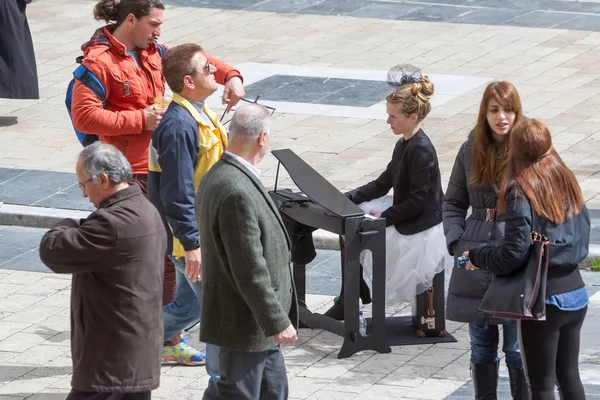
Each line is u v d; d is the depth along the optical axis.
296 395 22.12
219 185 17.75
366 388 22.45
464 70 47.06
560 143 37.94
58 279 29.00
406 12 56.94
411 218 24.19
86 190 17.94
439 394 22.12
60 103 44.62
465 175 20.97
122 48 23.89
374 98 44.03
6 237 32.19
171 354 23.72
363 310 26.78
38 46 52.06
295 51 50.59
